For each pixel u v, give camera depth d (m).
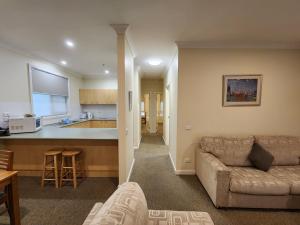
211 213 2.18
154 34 2.70
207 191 2.59
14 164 3.22
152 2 1.84
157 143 5.86
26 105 3.63
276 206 2.20
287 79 3.16
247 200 2.20
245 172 2.48
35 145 3.19
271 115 3.21
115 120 6.18
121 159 2.70
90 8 1.95
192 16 2.14
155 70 5.62
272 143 2.87
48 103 4.61
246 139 2.93
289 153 2.79
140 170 3.55
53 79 4.67
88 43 3.09
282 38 2.88
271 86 3.17
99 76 6.61
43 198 2.49
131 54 3.43
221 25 2.40
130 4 1.87
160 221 1.43
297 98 3.20
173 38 2.87
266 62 3.13
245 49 3.12
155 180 3.10
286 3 1.86
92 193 2.64
